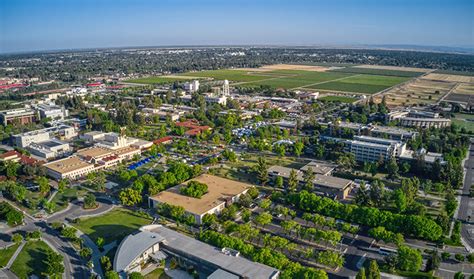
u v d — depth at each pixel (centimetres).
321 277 19512
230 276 19912
